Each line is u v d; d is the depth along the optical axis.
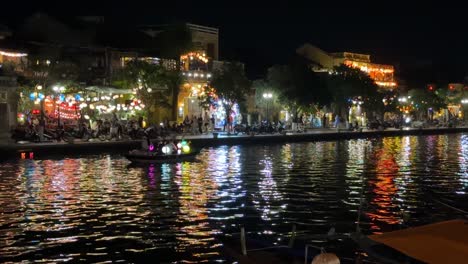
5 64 53.78
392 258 11.88
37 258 16.88
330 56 107.38
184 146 41.00
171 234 19.48
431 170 37.97
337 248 17.59
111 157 42.56
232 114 71.50
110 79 62.53
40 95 50.66
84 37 70.12
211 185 29.89
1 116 49.94
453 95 123.19
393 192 28.42
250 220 21.66
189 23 77.38
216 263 16.47
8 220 21.34
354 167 39.19
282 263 14.00
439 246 10.25
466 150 54.78
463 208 23.86
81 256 17.11
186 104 72.50
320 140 68.00
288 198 26.27
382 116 99.25
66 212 22.75
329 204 24.91
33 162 39.03
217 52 82.25
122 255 17.20
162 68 62.38
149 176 32.91
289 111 79.06
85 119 55.41
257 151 50.91
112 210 23.20
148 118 65.31
